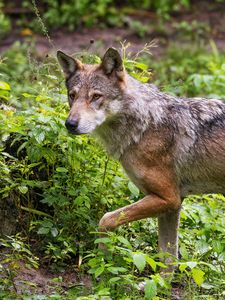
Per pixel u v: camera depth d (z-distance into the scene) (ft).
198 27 85.51
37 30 82.79
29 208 39.60
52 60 53.57
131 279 34.88
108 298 31.37
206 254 36.73
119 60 36.70
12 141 40.47
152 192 37.14
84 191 38.81
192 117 37.91
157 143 36.99
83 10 87.40
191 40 81.71
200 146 37.63
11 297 33.27
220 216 40.70
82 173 40.16
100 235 36.37
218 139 37.70
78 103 36.76
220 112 38.19
